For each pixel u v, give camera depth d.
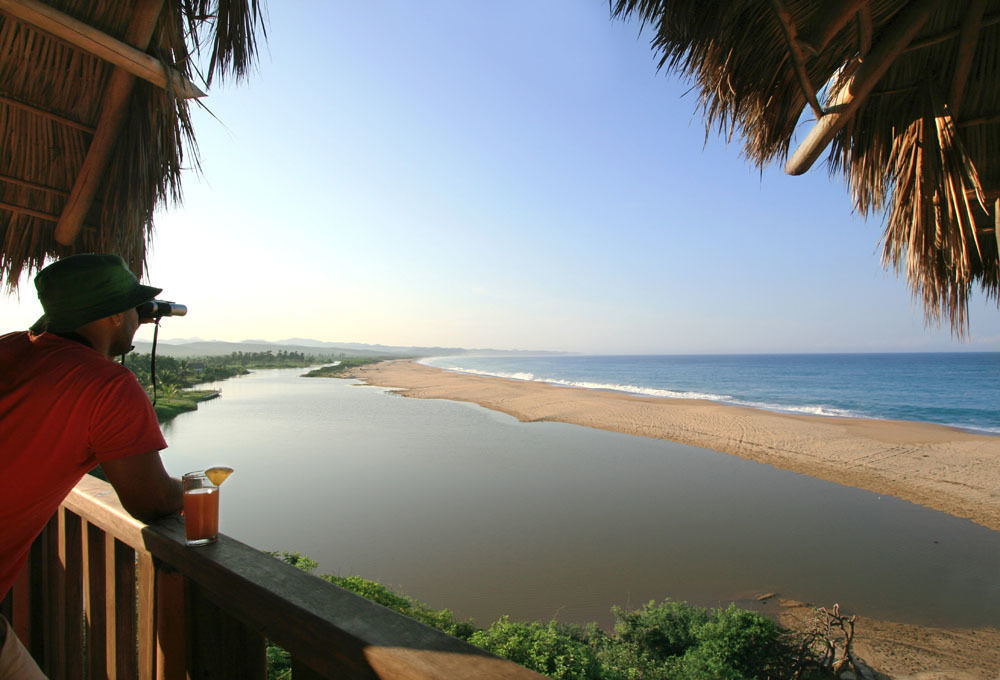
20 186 2.39
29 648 1.67
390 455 20.30
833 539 11.16
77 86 2.25
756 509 13.13
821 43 1.66
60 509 1.58
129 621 1.39
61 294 1.05
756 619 7.59
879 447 19.34
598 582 9.61
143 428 1.08
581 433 24.17
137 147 2.38
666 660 7.16
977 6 1.72
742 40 1.82
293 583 0.96
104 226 2.47
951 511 12.45
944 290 2.15
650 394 44.72
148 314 1.30
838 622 6.96
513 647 6.98
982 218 2.04
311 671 0.85
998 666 6.84
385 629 0.79
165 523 1.24
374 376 78.12
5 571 1.02
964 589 8.96
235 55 2.22
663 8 1.85
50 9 1.82
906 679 6.58
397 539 11.65
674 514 12.95
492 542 11.43
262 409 37.12
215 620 1.12
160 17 2.05
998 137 2.00
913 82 2.09
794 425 24.66
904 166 2.18
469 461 18.98
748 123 2.18
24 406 0.95
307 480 16.72
